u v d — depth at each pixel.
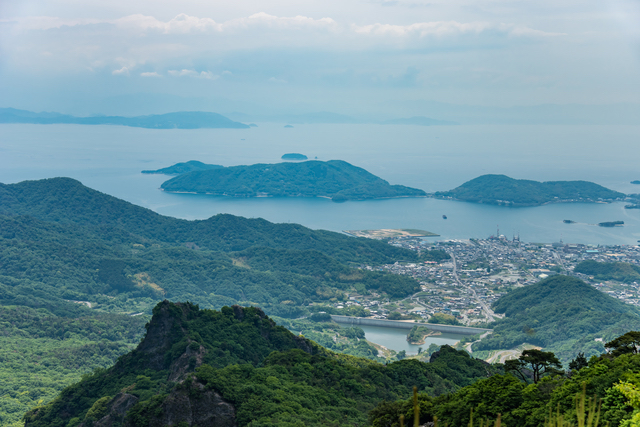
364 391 165.62
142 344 172.12
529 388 104.38
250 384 137.75
